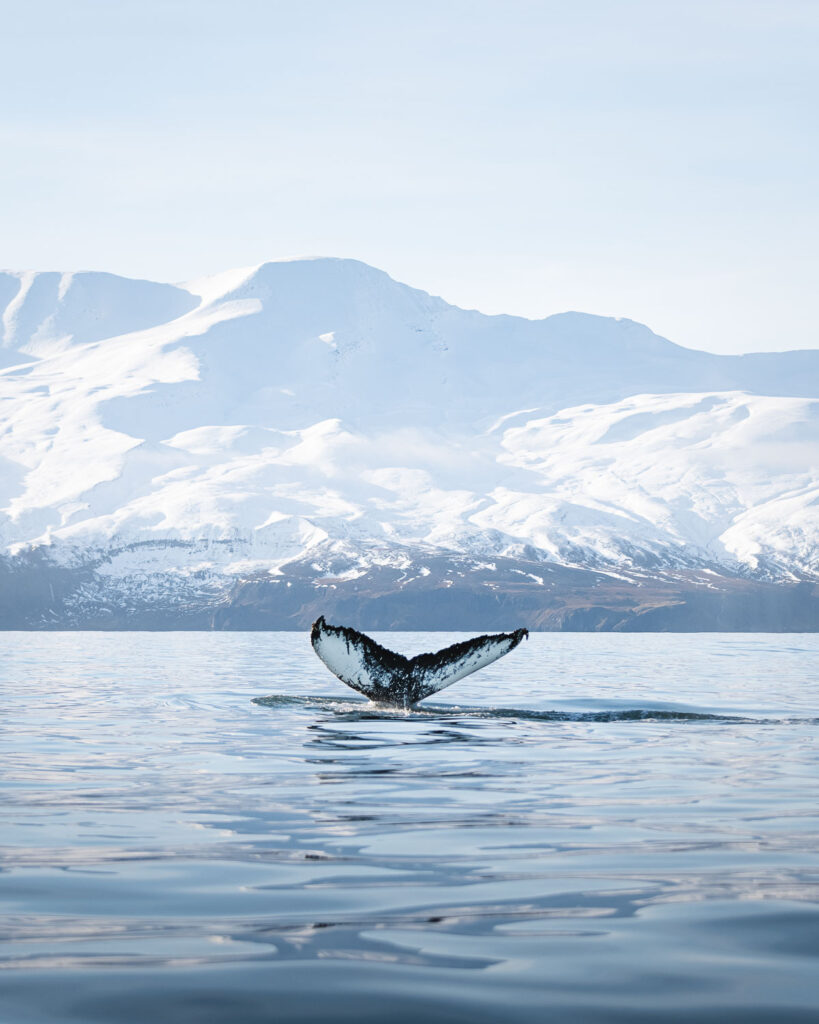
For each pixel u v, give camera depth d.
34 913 23.05
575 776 42.56
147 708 74.12
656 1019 17.50
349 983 18.98
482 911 23.31
